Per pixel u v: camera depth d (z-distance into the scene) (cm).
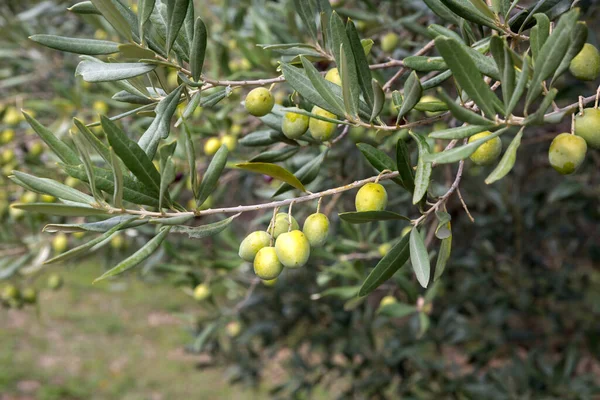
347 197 143
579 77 65
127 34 67
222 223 69
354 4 122
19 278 160
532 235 178
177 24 67
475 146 61
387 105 97
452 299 176
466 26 71
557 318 181
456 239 180
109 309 428
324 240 70
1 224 137
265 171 66
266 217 113
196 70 69
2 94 168
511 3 69
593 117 63
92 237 151
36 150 130
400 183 69
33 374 336
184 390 324
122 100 74
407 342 171
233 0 154
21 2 186
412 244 68
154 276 163
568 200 168
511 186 175
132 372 345
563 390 152
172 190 116
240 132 111
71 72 157
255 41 109
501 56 59
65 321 408
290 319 179
